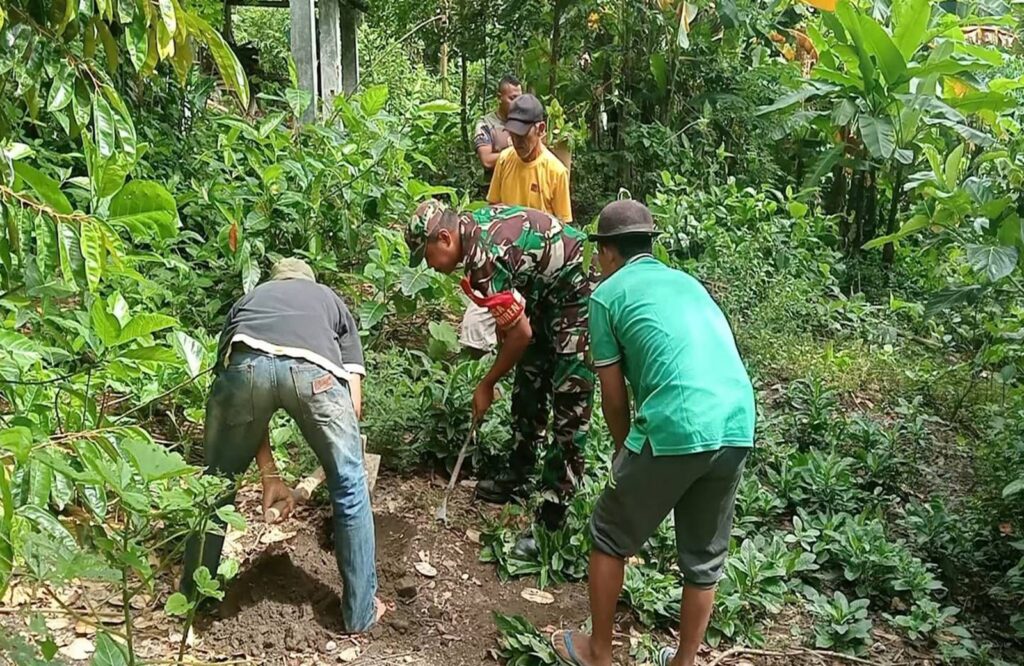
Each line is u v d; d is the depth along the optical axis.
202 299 4.99
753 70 9.94
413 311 5.22
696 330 2.88
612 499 2.94
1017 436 4.78
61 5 1.99
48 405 2.82
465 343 4.99
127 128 2.05
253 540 3.63
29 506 1.80
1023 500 4.41
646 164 9.30
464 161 10.05
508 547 3.77
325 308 3.15
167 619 3.09
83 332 3.21
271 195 5.38
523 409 4.05
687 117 9.75
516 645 3.17
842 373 6.11
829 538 4.06
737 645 3.45
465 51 10.24
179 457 2.29
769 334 6.32
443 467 4.41
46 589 2.39
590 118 9.84
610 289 2.97
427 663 3.13
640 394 2.91
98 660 2.11
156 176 5.58
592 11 9.49
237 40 13.61
